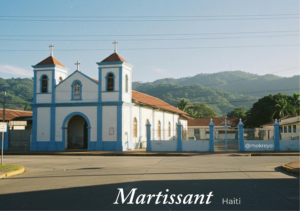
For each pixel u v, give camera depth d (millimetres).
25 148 36781
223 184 11906
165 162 21438
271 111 61469
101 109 34219
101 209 8281
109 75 34375
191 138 37906
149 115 42312
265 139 33031
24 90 108500
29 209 8430
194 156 28078
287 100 65625
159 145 33344
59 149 35094
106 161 22562
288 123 44406
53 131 35375
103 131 34031
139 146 38281
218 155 28984
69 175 15000
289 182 12453
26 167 19031
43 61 36500
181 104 84125
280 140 32531
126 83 35469
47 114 35781
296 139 33531
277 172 15680
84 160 23719
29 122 44062
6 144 37062
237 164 19703
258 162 21062
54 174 15555
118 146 33531
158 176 14094
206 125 72312
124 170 16547
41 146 35562
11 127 42094
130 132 35812
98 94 34406
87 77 34875
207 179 13172
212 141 32562
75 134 37625
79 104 34750
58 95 35656
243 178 13492
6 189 11562
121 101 33594
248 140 32781
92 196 9906
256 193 10203
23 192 10852
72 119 37812
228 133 34875
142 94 48500
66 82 35531
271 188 11094
